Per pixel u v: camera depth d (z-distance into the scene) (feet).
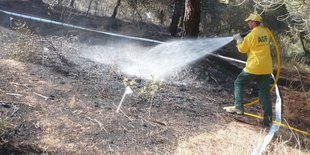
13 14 35.19
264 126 20.36
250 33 19.98
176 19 49.93
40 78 20.57
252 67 20.02
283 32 69.72
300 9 33.22
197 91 25.25
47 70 22.12
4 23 33.45
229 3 61.41
